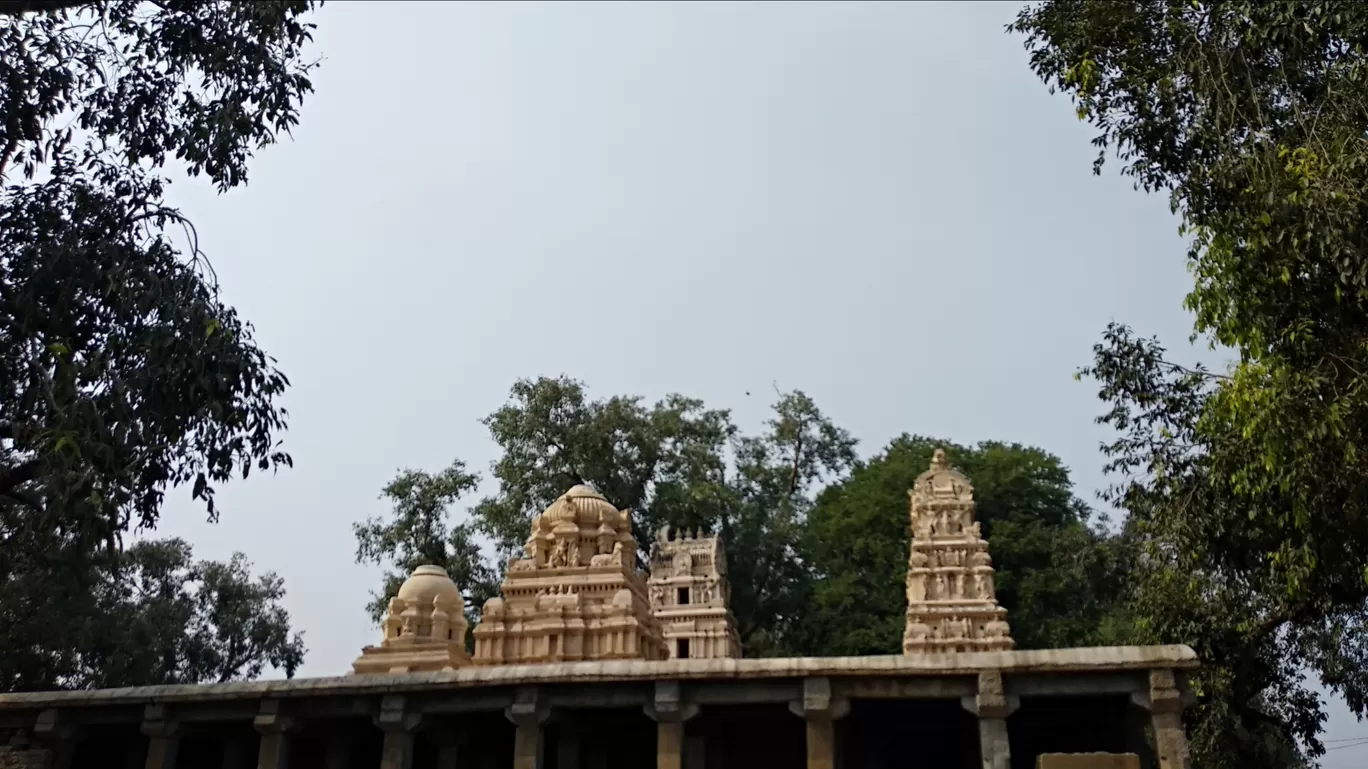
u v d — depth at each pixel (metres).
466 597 45.12
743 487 52.31
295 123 19.38
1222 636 23.11
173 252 17.84
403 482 46.34
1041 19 19.70
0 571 19.14
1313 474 16.17
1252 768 24.62
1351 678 24.31
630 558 31.47
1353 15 15.75
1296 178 15.78
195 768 22.06
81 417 14.97
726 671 16.38
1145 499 22.31
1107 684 15.46
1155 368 22.27
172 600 50.75
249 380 17.30
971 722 19.91
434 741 19.73
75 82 18.23
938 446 56.38
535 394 48.31
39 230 17.36
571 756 19.58
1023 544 47.81
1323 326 16.64
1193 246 17.83
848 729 19.78
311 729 19.94
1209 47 17.55
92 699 18.23
